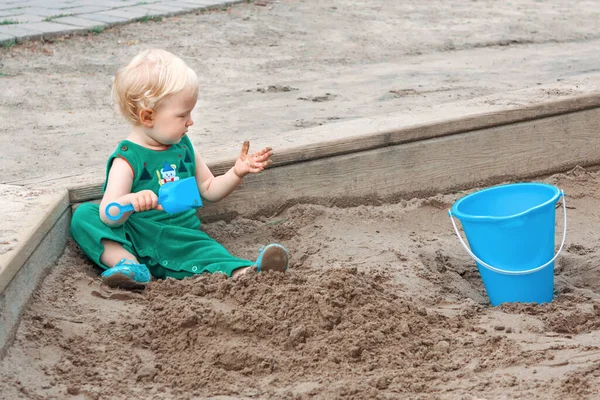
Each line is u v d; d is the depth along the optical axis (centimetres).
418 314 392
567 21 1213
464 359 351
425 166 576
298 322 370
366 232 514
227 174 463
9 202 425
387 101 723
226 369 345
